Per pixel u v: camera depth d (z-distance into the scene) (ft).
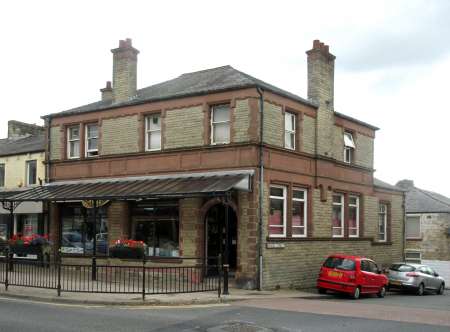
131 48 80.23
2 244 71.26
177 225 71.36
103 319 39.60
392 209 100.99
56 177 83.41
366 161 92.22
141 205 74.84
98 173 78.64
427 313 49.83
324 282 67.92
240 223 65.36
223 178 64.95
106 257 76.18
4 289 54.95
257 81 71.05
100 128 79.36
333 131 82.48
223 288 60.85
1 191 94.32
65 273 70.18
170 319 40.32
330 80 81.41
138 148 74.95
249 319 41.52
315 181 76.43
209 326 37.50
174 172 71.15
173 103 72.49
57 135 84.23
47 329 35.04
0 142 110.42
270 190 68.44
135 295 53.06
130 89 79.71
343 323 41.14
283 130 70.85
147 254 73.20
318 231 76.43
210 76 79.30
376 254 93.35
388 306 56.18
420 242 122.93
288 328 37.83
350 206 87.51
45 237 76.59
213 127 69.82
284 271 68.95
